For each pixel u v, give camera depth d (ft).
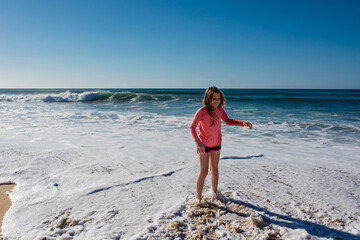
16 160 15.08
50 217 8.75
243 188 11.41
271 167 14.65
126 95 79.05
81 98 75.51
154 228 7.99
